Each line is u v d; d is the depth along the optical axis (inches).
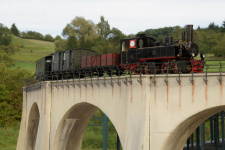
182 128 878.4
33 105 1686.8
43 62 1755.7
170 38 1100.5
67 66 1572.3
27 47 5856.3
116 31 4338.1
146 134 893.8
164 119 879.7
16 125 2652.6
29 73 3097.9
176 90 859.4
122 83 1002.7
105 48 3860.7
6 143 2236.7
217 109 846.5
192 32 1080.2
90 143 2239.2
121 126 1002.1
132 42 1189.1
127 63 1157.1
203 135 1497.3
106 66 1294.3
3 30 5502.0
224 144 1747.0
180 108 850.8
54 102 1379.2
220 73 775.7
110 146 2218.3
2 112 2652.6
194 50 1053.8
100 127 2422.5
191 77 830.5
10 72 3036.4
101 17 4463.6
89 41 3998.5
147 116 903.1
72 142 1466.5
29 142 1818.4
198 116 852.0
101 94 1095.6
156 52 1101.7
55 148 1373.0
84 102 1193.4
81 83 1199.6
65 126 1373.0
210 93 796.6
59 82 1339.8
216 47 3604.8
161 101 888.3
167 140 874.8
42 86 1440.7
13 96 2743.6
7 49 5093.5
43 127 1385.3
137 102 933.2
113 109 1038.4
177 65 1023.0
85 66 1472.7
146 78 908.6
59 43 4094.5
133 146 911.7
